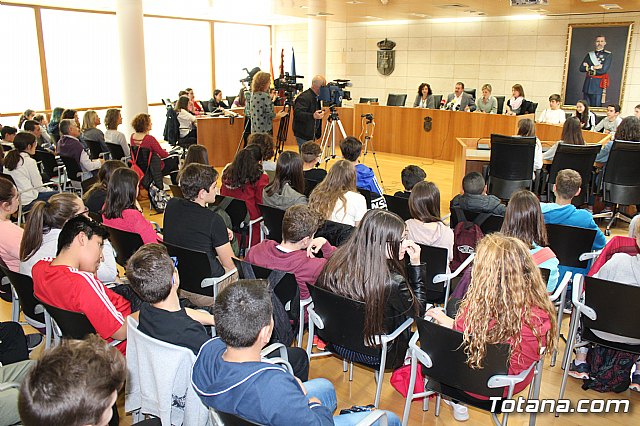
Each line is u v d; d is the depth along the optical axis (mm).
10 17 8977
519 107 8641
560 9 8477
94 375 1047
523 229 2572
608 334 2389
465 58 10906
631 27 8852
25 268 2533
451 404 2455
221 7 9680
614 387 2611
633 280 2342
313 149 4332
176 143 8008
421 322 1877
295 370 2182
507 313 1768
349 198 3318
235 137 8531
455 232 3123
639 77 8992
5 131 5914
